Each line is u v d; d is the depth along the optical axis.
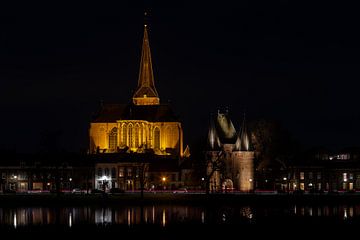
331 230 159.12
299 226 165.12
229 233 155.38
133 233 156.38
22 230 163.38
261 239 148.38
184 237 151.00
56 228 166.00
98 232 158.75
